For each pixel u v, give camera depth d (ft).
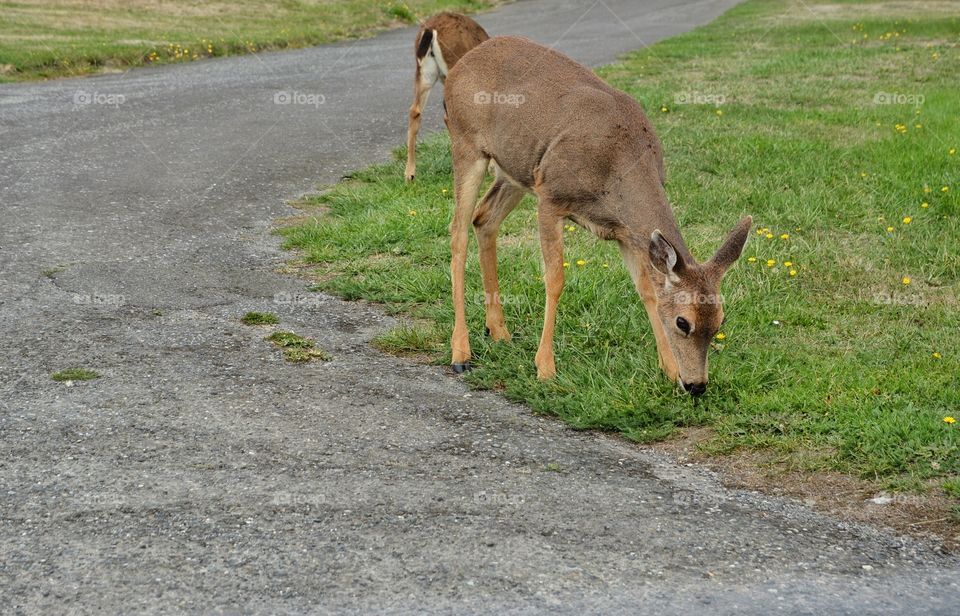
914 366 19.70
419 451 17.01
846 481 16.29
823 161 34.68
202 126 42.88
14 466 15.98
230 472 15.98
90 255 26.53
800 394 18.60
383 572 13.38
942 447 16.72
